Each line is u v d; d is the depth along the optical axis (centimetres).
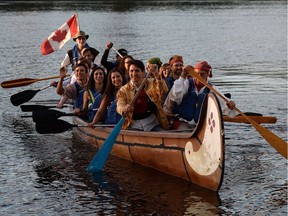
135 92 1203
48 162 1251
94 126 1308
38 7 6750
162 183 1110
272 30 4556
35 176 1159
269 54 3123
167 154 1142
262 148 1348
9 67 2539
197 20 5403
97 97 1366
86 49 1689
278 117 1639
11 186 1101
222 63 2761
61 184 1113
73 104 1564
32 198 1041
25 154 1309
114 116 1295
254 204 1005
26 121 1619
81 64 1444
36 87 2095
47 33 4019
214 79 2286
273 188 1082
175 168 1136
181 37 3922
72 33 1956
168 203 1011
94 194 1059
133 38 3788
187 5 7619
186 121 1208
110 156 1295
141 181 1124
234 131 1497
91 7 6944
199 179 1082
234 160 1258
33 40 3584
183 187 1086
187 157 1094
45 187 1096
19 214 969
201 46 3444
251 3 8381
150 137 1174
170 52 3158
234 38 3941
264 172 1175
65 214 969
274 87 2105
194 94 1192
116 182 1121
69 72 2455
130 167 1213
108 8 6825
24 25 4591
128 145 1237
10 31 4122
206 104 1027
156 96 1201
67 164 1238
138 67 1190
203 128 1041
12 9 6338
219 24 5025
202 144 1051
